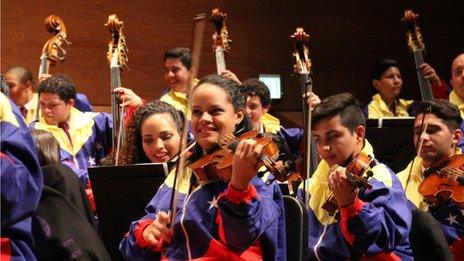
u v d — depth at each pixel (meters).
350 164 2.95
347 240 2.84
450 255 3.05
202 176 2.81
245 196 2.50
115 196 3.50
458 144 4.39
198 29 2.66
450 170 3.73
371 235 2.75
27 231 2.58
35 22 6.96
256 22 7.72
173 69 5.96
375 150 4.84
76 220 3.07
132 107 5.12
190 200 2.79
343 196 2.74
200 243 2.71
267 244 2.69
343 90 7.98
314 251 3.11
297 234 2.81
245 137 2.84
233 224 2.52
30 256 2.58
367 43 8.09
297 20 7.86
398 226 2.85
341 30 8.01
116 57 5.44
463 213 3.63
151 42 7.37
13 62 6.88
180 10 7.48
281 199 2.79
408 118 4.77
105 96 7.18
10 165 2.47
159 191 3.07
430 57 8.27
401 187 3.01
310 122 3.51
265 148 2.63
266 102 5.38
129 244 2.90
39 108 5.75
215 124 2.82
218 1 7.61
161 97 6.04
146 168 3.43
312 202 3.32
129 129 4.02
